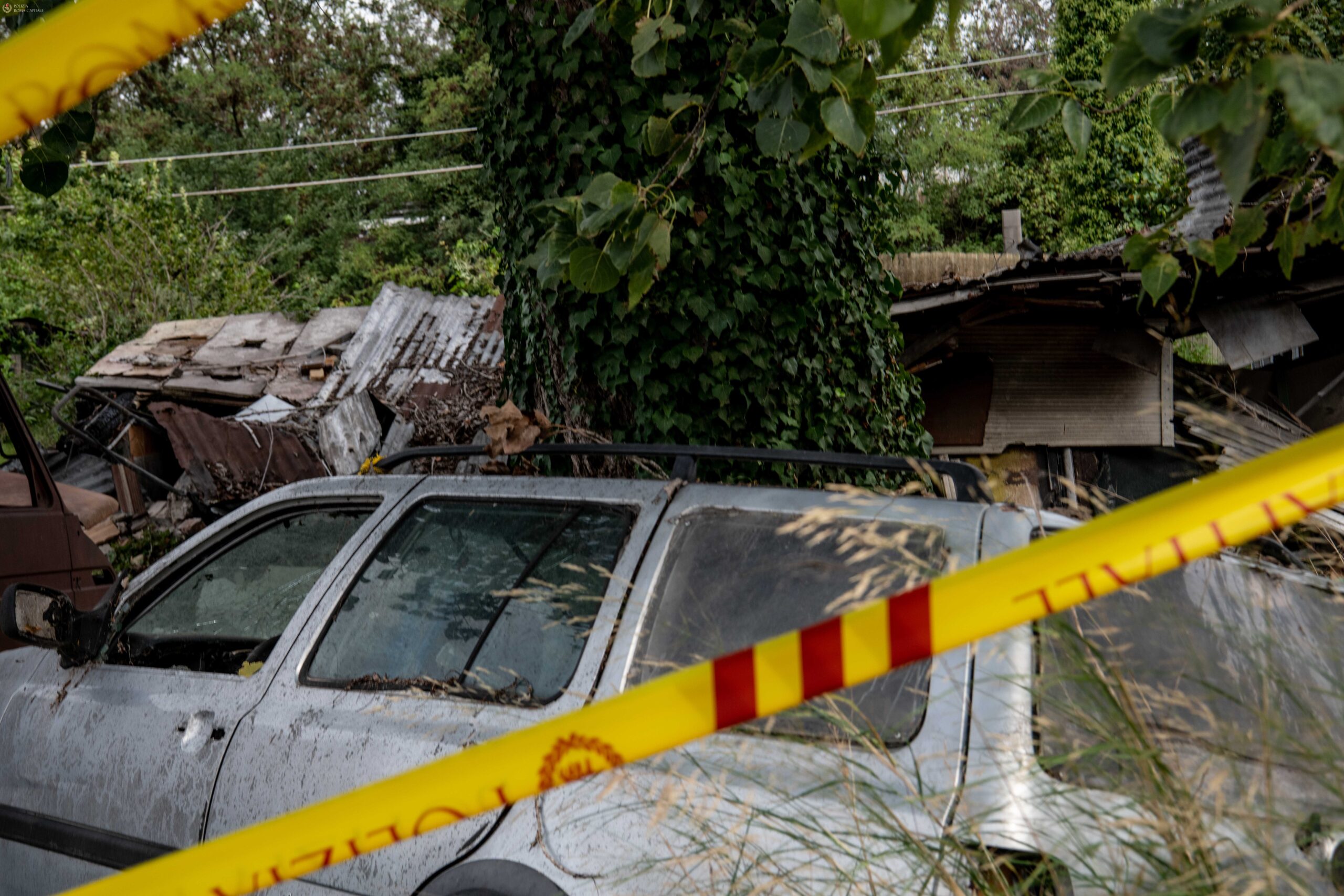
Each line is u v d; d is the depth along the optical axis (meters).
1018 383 10.49
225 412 11.64
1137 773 1.70
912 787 1.94
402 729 2.65
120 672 3.28
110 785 3.08
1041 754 1.93
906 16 1.45
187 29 1.11
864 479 5.05
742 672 1.18
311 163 35.12
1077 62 23.62
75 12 1.09
